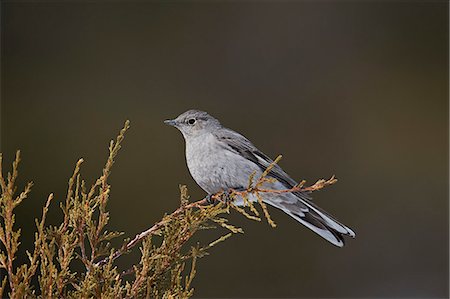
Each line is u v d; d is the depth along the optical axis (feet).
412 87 53.78
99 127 50.65
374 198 50.65
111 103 52.21
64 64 53.42
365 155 51.49
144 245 18.42
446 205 50.34
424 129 52.34
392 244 49.83
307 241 48.39
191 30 55.26
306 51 55.16
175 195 47.73
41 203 46.50
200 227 18.54
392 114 52.85
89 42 54.24
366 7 55.88
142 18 55.16
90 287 17.65
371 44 55.42
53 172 48.14
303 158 51.78
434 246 49.83
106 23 54.80
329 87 54.08
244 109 53.52
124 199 47.03
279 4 55.77
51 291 17.66
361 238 49.67
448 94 53.31
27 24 53.67
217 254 46.96
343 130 52.44
